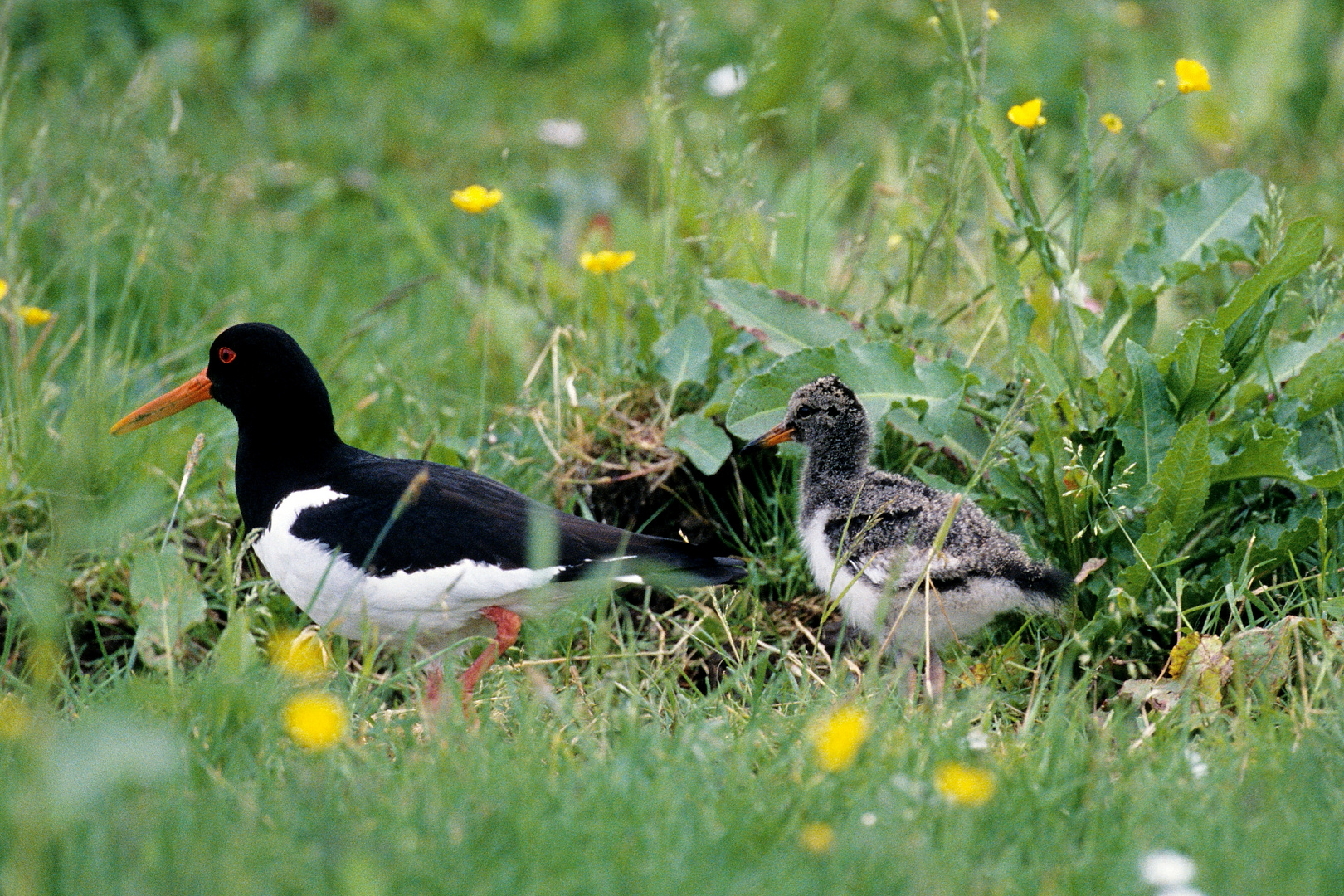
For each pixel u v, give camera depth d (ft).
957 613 29.37
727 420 32.55
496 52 67.05
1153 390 30.12
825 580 31.27
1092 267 42.14
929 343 36.50
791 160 59.06
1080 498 29.55
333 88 62.03
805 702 26.73
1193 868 19.13
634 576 28.35
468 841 19.34
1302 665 25.58
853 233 46.29
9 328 39.78
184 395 31.76
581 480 35.58
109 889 17.80
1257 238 33.30
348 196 55.67
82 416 32.12
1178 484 28.60
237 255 48.37
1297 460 30.60
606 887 18.17
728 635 31.27
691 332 36.24
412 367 41.70
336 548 28.86
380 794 21.38
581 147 60.54
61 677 28.45
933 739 23.63
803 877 18.63
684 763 22.34
